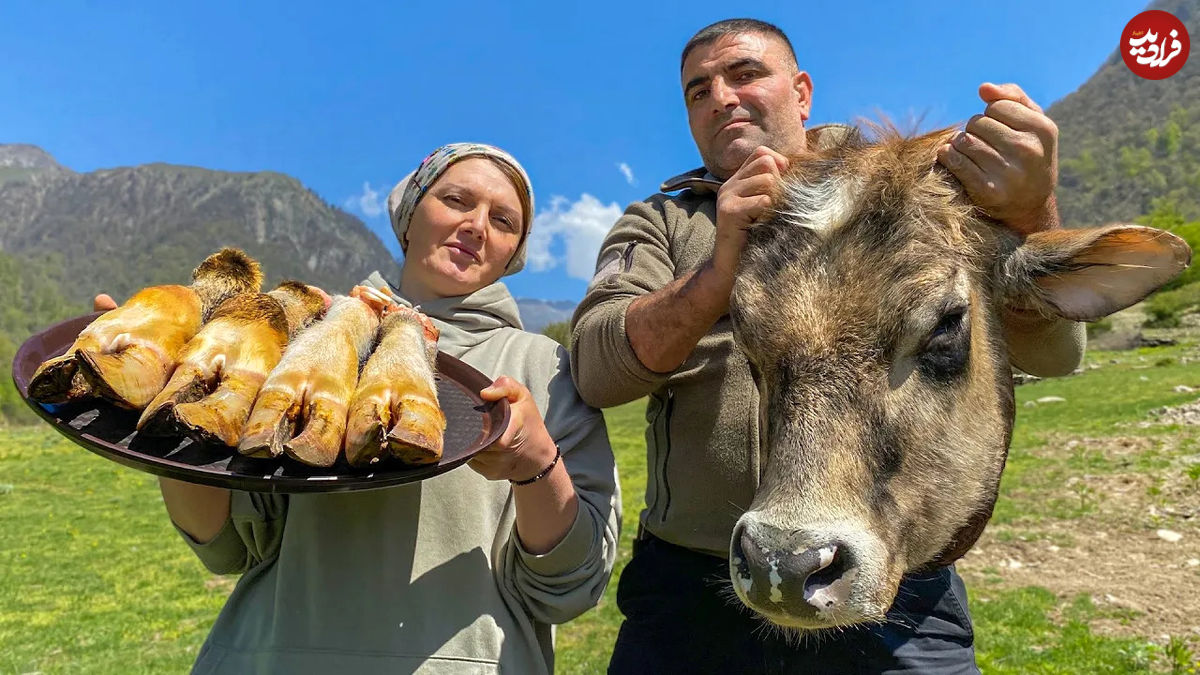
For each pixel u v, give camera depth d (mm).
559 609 858
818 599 671
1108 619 2967
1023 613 3018
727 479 958
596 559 879
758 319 766
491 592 836
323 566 814
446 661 788
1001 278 819
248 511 864
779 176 829
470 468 836
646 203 1133
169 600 4262
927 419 737
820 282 751
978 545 3967
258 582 878
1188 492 4359
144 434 596
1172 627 2857
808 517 687
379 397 638
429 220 970
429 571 818
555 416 942
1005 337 888
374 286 983
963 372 761
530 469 775
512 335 993
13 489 8422
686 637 1001
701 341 973
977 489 782
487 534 852
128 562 5227
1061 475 5137
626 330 881
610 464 966
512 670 813
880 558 698
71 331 744
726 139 1061
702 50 1094
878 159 831
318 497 835
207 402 604
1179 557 3545
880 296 735
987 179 783
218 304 767
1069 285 815
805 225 778
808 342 737
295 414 627
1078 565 3584
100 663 3209
